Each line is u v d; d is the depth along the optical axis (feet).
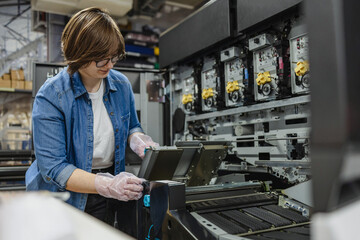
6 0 17.21
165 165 5.02
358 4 1.33
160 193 3.76
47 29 17.98
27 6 17.71
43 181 4.92
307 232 3.57
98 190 4.26
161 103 9.71
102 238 1.30
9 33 17.17
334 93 1.23
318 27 1.31
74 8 16.43
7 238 1.16
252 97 6.76
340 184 1.21
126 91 5.85
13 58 17.13
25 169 9.93
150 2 19.61
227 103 7.39
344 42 1.22
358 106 1.26
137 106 9.48
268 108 6.31
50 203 1.36
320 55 1.30
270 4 5.68
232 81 7.25
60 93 4.77
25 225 1.20
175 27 8.54
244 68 6.84
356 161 1.23
